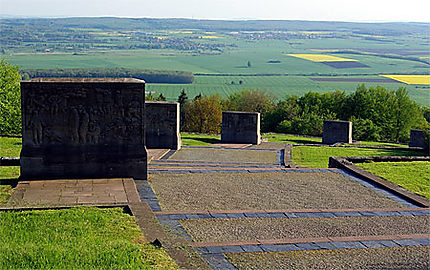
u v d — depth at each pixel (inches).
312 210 557.3
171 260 378.6
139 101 677.3
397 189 666.8
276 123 2898.6
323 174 772.6
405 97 2800.2
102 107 669.9
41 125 658.8
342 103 2910.9
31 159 662.5
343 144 1531.7
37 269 345.4
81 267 350.6
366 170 783.7
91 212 503.5
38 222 460.8
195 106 3093.0
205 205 572.4
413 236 472.7
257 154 1208.2
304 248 427.8
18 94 1690.5
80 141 670.5
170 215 517.7
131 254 380.2
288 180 724.0
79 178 673.0
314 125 2325.3
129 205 540.1
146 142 1219.2
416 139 1699.1
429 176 749.3
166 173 744.3
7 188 614.9
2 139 1120.2
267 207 575.8
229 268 378.6
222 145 1444.4
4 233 425.1
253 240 443.5
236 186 674.8
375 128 2192.4
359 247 436.5
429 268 392.5
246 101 3745.1
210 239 450.6
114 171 683.4
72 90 659.4
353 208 581.6
